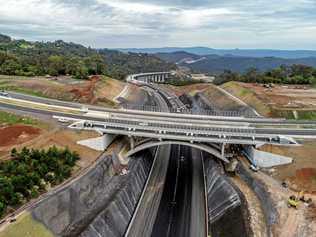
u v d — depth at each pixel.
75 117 103.31
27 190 63.16
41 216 59.72
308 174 79.62
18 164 69.81
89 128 94.50
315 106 125.25
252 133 92.50
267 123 107.12
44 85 143.88
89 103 131.12
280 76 190.38
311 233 64.38
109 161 86.75
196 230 71.00
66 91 137.25
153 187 88.12
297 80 177.88
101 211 68.56
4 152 79.00
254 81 188.75
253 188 79.94
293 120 113.56
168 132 92.44
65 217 64.88
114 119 100.88
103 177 80.81
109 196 75.88
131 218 74.31
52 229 60.69
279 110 120.81
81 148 88.81
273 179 81.81
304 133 96.56
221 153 91.69
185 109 157.12
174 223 73.06
